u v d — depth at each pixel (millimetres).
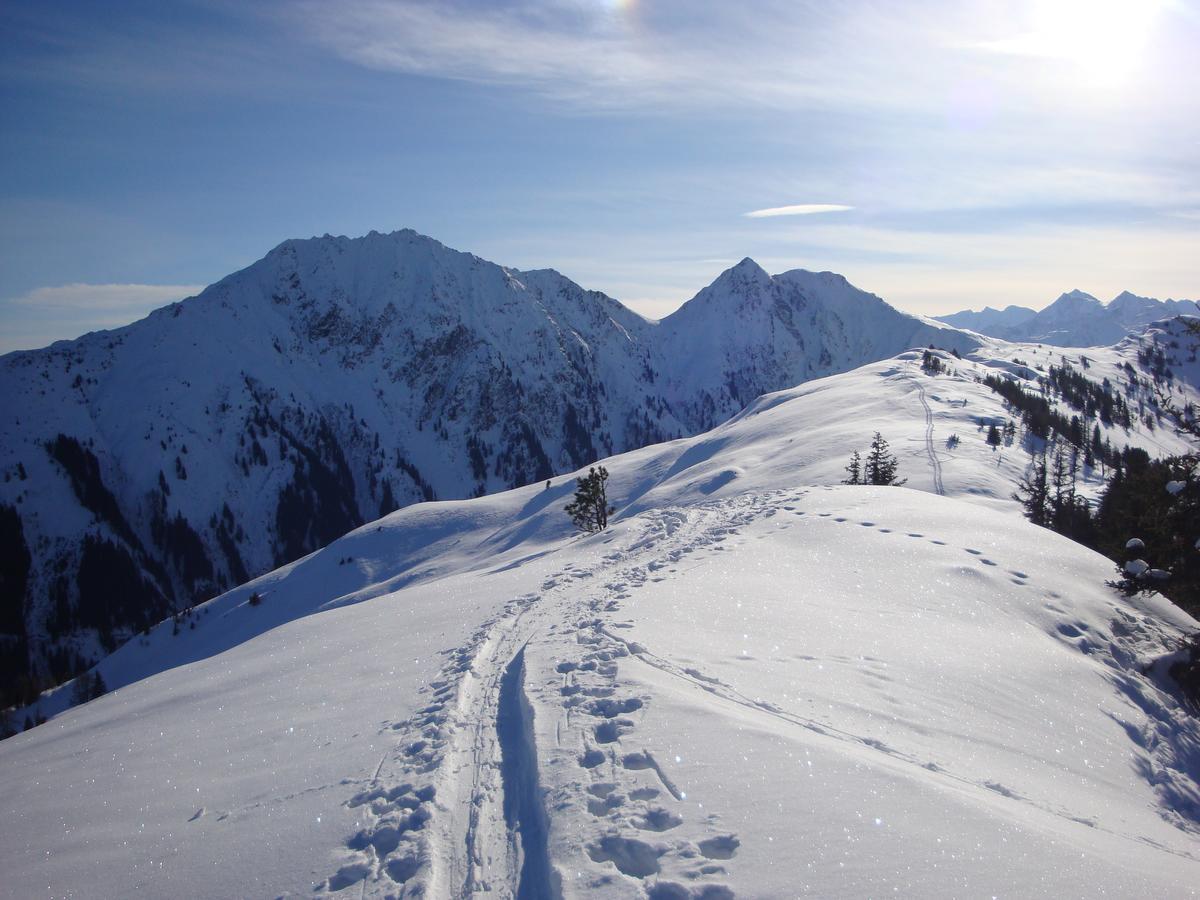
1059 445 83562
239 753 11547
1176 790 11680
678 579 18391
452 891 7262
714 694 11312
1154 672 15484
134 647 113562
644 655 12891
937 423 80625
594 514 63469
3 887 8531
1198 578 17984
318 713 12734
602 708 10703
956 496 53719
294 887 7594
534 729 10258
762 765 8781
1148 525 19703
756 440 91438
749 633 14305
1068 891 6891
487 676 13102
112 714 15648
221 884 7891
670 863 7098
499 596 20125
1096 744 12227
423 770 9609
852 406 94500
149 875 8320
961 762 10289
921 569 18516
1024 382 174000
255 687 15086
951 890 6742
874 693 11977
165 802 10203
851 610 15914
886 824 7664
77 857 9023
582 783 8664
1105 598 18016
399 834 8258
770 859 7086
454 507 125062
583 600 17672
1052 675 13922
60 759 12898
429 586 26000
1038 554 19922
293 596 111062
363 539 119750
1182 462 20109
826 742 9773
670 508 32688
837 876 6836
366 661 15547
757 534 22719
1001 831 7746
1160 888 7168
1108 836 9062
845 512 23922
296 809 9203
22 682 113312
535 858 7672
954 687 12727
